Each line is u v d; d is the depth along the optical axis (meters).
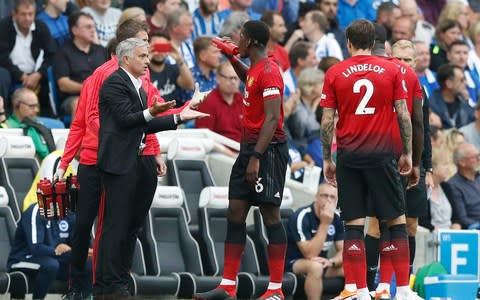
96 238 37.06
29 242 41.88
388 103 36.53
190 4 59.78
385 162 36.47
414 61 40.78
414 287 43.47
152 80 51.50
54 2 53.69
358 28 36.62
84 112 38.31
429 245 47.22
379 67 36.50
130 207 36.78
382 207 36.66
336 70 36.78
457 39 63.25
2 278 41.44
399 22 60.59
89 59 51.50
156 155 38.56
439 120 56.81
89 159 37.84
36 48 52.06
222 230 47.03
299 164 52.38
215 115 51.81
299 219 47.06
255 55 37.84
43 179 38.91
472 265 46.41
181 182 49.22
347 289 37.41
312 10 60.00
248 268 46.84
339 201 37.12
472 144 57.53
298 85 53.69
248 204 38.50
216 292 38.16
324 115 36.94
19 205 45.75
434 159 55.00
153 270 44.97
